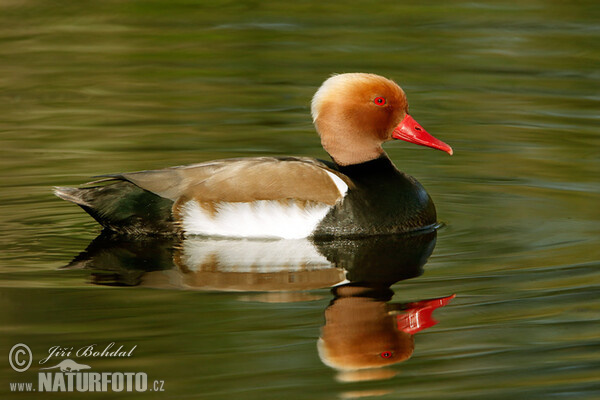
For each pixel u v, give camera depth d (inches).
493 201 526.0
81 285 395.2
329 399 301.9
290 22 901.2
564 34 857.5
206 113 679.1
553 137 636.1
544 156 598.9
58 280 401.4
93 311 365.4
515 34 860.0
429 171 578.6
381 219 474.6
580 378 315.9
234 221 466.9
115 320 356.8
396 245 458.6
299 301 378.6
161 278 406.0
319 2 964.0
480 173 571.5
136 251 447.2
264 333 347.3
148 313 363.9
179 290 390.0
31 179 544.1
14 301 375.6
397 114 500.4
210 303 375.9
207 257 437.1
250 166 474.3
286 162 477.4
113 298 380.2
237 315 363.3
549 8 935.0
